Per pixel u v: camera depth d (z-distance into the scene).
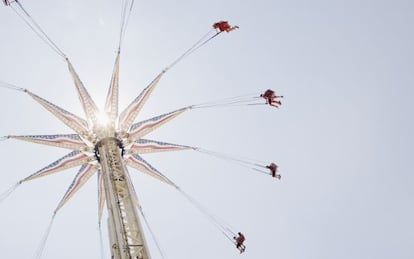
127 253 18.55
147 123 26.47
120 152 25.00
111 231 19.75
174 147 27.45
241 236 27.97
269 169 29.86
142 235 19.53
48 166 25.27
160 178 27.09
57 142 25.45
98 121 25.84
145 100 26.64
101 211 26.30
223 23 27.80
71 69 26.08
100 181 25.95
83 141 25.84
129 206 21.28
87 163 25.92
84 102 26.00
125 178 22.66
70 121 25.59
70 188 25.86
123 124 26.08
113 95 26.12
